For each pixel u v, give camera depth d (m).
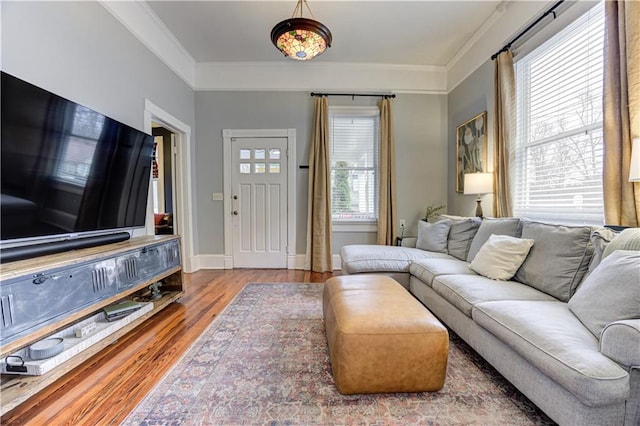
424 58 4.00
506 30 2.93
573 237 1.72
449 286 2.01
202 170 4.21
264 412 1.33
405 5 2.89
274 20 3.13
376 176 4.30
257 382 1.55
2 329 1.25
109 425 1.25
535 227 2.06
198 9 2.93
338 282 2.10
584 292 1.38
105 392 1.47
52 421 1.27
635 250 1.35
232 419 1.29
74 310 1.60
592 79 2.10
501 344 1.48
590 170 2.13
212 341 2.02
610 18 1.79
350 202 4.33
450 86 4.14
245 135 4.19
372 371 1.43
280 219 4.24
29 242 1.67
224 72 4.15
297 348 1.92
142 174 2.58
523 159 2.77
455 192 4.04
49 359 1.48
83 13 2.15
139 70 2.85
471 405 1.38
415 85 4.22
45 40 1.85
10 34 1.64
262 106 4.19
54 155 1.72
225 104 4.18
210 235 4.26
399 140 4.26
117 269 1.96
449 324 2.05
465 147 3.72
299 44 2.43
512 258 2.01
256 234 4.26
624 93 1.72
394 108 4.23
